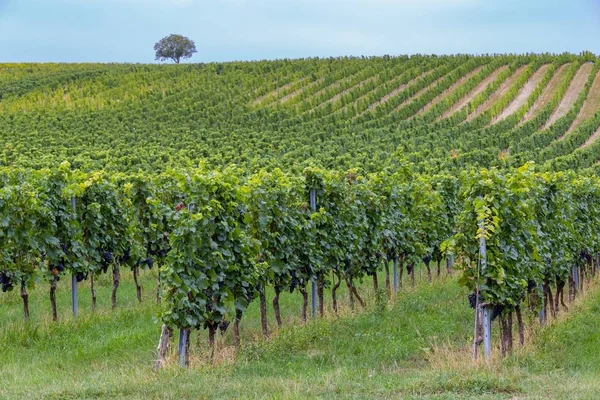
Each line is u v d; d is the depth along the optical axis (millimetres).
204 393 7793
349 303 15008
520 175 10562
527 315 13055
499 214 10289
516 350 10445
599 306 14188
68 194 13375
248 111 59344
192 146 42750
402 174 19062
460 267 10414
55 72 80500
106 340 11523
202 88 67188
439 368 9203
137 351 10883
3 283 12586
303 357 10383
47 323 12406
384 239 16219
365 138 47281
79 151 40031
